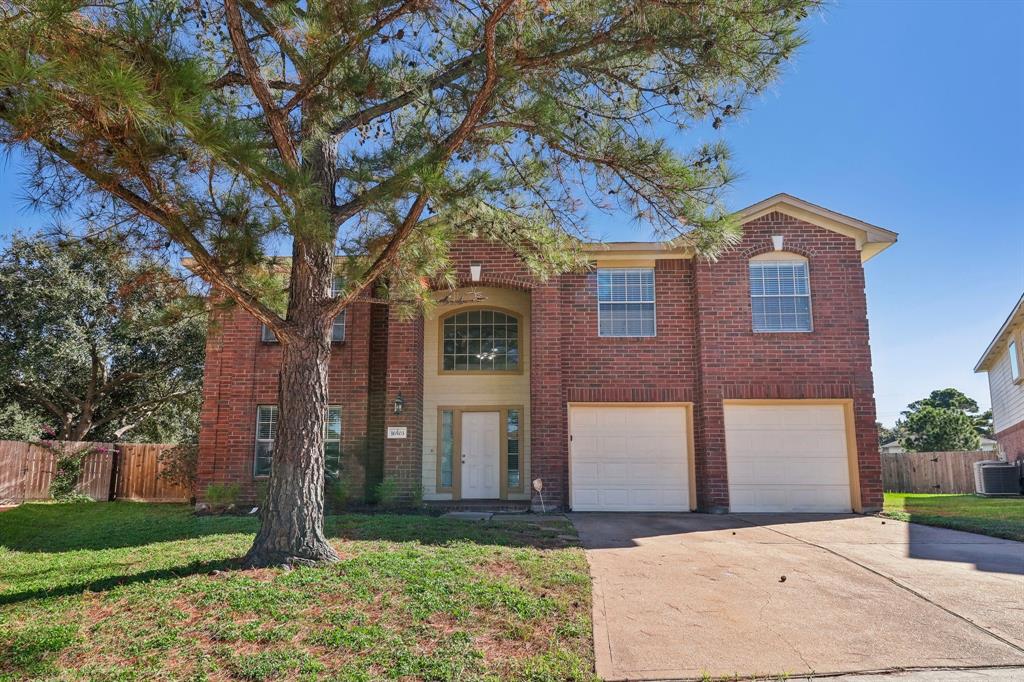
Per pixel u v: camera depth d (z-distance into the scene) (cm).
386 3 627
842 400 1385
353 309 1477
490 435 1537
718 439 1373
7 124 476
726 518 1241
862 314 1405
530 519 1182
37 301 2156
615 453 1426
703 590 701
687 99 691
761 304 1422
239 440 1429
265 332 1480
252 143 530
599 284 1474
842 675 495
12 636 538
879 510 1329
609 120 740
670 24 612
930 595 675
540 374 1419
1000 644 546
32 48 425
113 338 2316
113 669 481
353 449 1420
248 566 685
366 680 464
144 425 2789
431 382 1555
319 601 590
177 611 575
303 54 686
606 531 1055
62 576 742
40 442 1856
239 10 616
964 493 2208
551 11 625
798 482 1370
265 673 470
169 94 466
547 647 528
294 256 748
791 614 626
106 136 510
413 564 705
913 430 3531
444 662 490
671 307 1455
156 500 1920
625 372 1434
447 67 764
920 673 496
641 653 534
